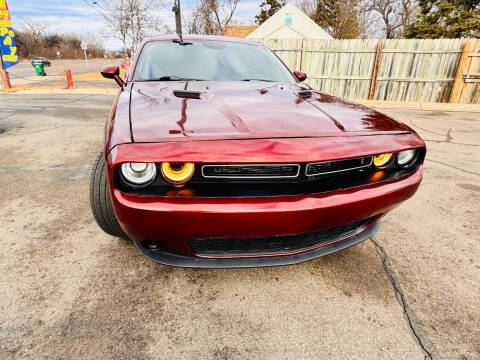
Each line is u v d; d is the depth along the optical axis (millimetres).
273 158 1133
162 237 1218
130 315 1346
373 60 9430
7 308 1350
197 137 1165
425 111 7922
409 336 1290
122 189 1136
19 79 15461
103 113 6148
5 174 2881
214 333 1275
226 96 1675
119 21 20641
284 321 1344
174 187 1147
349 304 1446
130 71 2133
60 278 1544
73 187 2615
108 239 1882
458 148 4293
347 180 1317
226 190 1168
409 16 28562
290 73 2502
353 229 1567
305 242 1420
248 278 1593
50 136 4285
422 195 2695
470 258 1823
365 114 1593
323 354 1197
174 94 1668
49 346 1186
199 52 2361
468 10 17594
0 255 1701
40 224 2029
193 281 1559
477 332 1317
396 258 1803
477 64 8812
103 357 1152
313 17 34469
